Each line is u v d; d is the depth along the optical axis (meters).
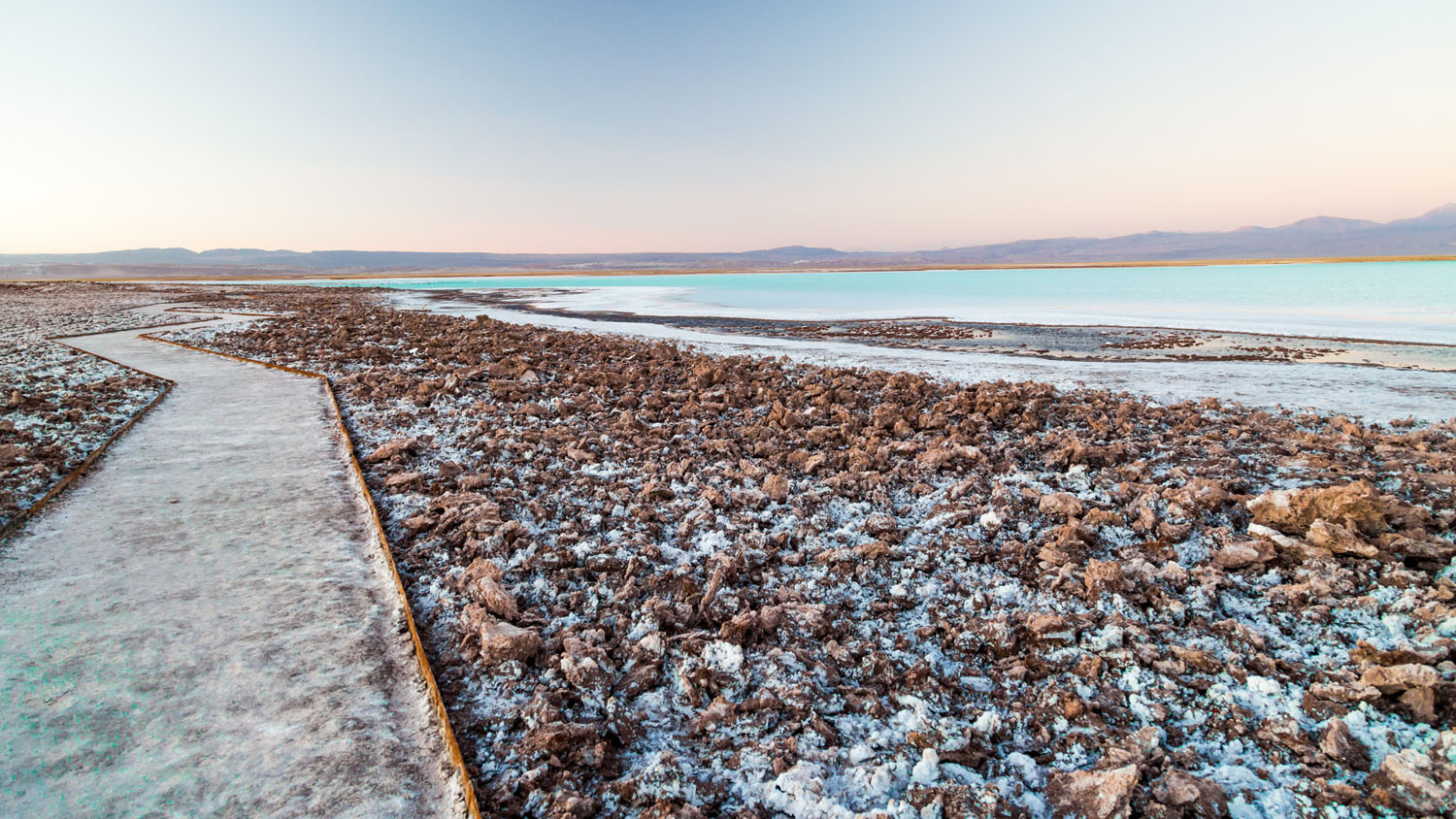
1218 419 10.85
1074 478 7.84
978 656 4.51
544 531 6.44
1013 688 4.15
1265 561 5.48
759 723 3.76
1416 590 4.85
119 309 35.91
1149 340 23.62
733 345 22.42
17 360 16.53
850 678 4.26
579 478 7.77
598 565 5.60
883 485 7.73
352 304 40.56
